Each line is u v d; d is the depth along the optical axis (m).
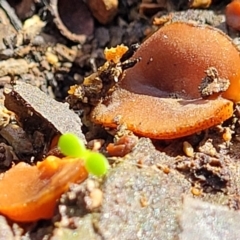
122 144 0.11
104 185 0.10
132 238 0.10
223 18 0.15
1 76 0.15
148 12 0.16
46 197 0.10
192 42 0.12
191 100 0.12
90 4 0.16
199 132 0.12
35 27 0.16
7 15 0.16
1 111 0.13
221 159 0.12
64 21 0.16
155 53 0.13
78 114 0.13
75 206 0.10
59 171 0.11
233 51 0.12
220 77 0.12
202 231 0.11
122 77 0.13
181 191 0.11
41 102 0.12
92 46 0.16
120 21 0.16
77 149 0.10
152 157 0.11
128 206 0.10
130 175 0.10
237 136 0.12
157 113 0.12
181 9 0.16
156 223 0.10
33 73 0.15
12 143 0.13
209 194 0.11
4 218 0.10
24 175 0.11
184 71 0.12
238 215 0.11
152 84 0.13
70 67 0.16
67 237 0.10
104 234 0.10
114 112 0.12
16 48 0.15
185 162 0.11
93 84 0.13
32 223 0.10
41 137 0.13
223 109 0.12
